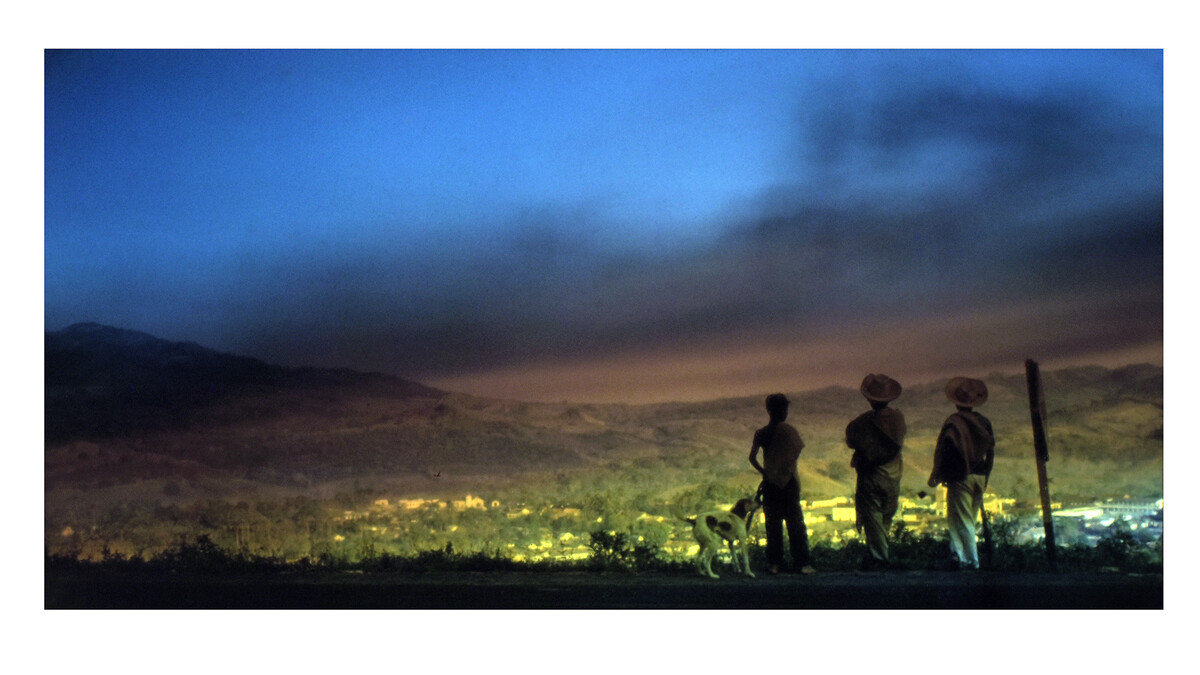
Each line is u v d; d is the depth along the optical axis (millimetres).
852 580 10766
